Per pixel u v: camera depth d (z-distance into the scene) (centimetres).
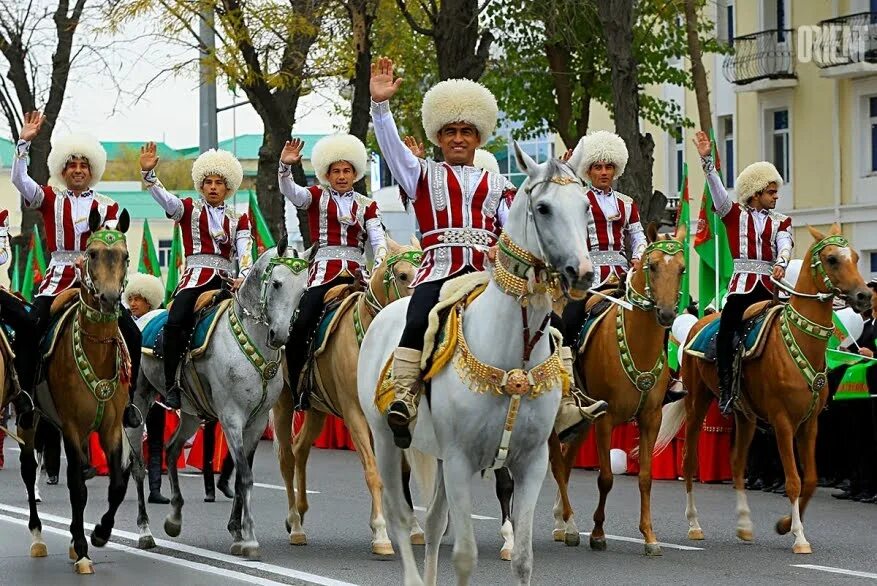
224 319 1327
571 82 3306
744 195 1450
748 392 1371
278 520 1553
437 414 898
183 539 1417
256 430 1331
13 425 3023
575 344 1339
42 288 1301
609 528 1462
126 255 1189
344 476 1978
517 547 882
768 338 1350
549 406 889
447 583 1154
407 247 1365
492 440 885
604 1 2344
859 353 1700
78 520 1225
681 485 1844
